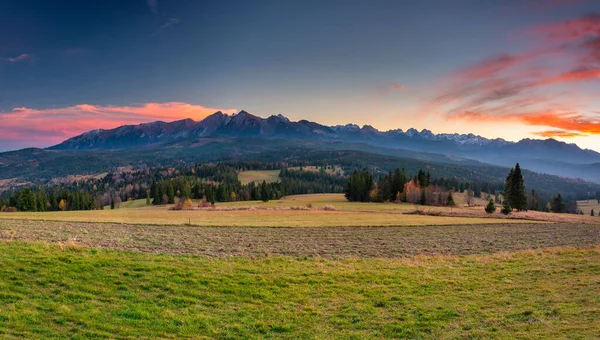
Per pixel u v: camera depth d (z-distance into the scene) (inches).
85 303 623.5
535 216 3206.2
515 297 756.0
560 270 975.0
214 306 672.4
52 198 5438.0
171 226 1969.7
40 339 476.7
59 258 851.4
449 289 813.9
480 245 1567.4
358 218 2677.2
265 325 596.4
